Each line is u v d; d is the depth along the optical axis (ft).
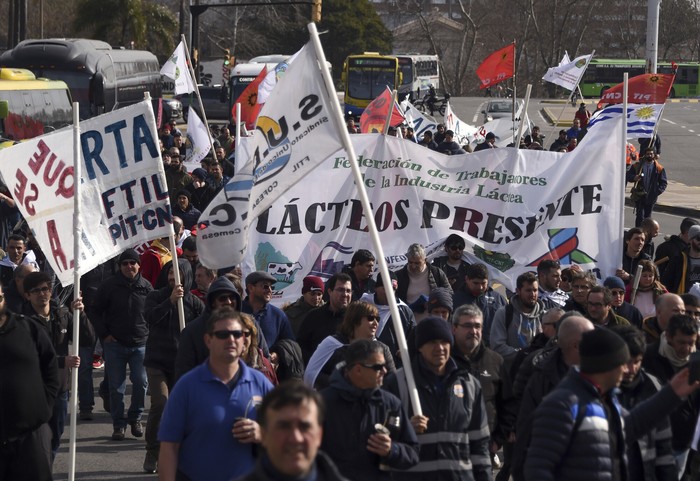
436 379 32.48
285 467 18.78
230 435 30.42
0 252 65.00
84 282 66.54
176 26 364.99
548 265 48.70
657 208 156.87
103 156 42.52
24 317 37.83
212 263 41.09
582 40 554.46
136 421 53.78
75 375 39.91
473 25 524.93
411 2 535.60
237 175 40.27
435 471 31.76
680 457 35.99
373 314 37.63
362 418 30.01
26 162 42.01
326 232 55.42
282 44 482.28
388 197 55.77
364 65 300.81
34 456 37.40
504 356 41.88
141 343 53.31
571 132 153.38
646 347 36.94
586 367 26.53
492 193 55.77
